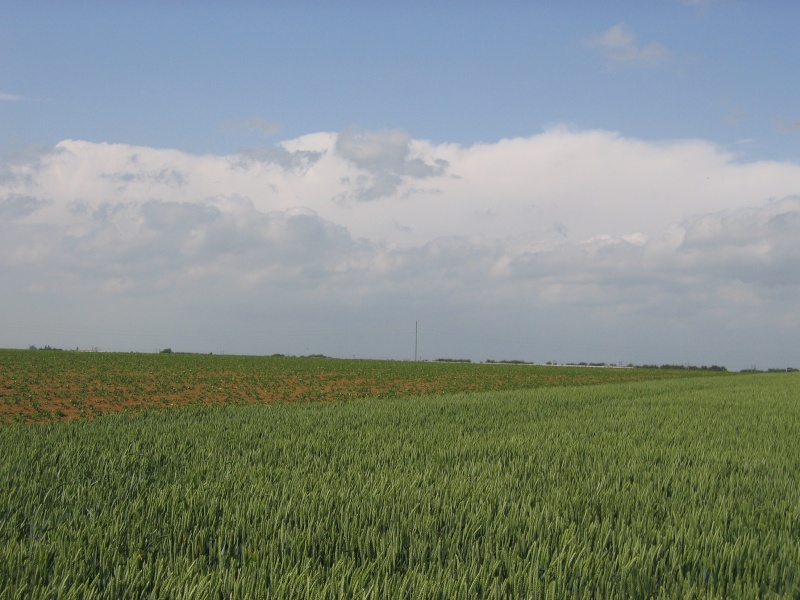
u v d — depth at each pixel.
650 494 7.73
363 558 5.26
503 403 22.75
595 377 60.41
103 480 8.27
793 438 13.77
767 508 7.21
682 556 5.43
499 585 4.68
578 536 5.83
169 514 6.52
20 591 4.43
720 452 11.52
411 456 10.66
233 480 8.21
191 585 4.52
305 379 45.56
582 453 11.23
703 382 43.44
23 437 12.63
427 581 4.61
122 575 4.84
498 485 8.00
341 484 8.05
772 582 4.99
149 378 39.62
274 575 4.77
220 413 18.73
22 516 6.53
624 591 4.74
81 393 29.72
